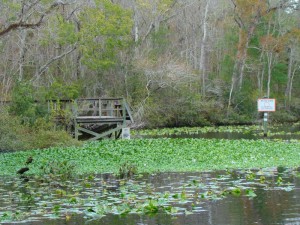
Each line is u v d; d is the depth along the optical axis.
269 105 34.47
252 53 57.75
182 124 50.28
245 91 55.50
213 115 51.88
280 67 58.34
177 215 11.86
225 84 54.69
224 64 55.91
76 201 13.42
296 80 62.34
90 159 22.02
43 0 36.69
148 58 48.84
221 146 26.03
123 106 32.50
